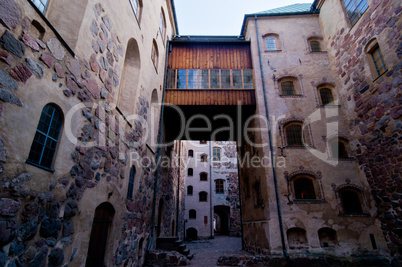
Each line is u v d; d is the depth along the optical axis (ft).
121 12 24.07
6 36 11.22
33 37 12.86
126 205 25.16
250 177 45.32
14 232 11.23
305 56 44.42
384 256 30.94
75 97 16.34
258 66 44.04
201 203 85.20
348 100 38.24
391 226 30.07
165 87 43.39
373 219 33.06
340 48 40.73
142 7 31.07
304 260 31.55
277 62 44.29
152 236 35.40
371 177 33.35
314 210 34.60
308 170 36.70
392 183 29.76
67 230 15.16
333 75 42.34
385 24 31.19
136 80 28.81
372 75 33.50
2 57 10.97
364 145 34.68
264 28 47.44
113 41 22.17
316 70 43.14
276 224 34.01
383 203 31.32
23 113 11.99
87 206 17.42
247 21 48.98
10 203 11.05
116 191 22.48
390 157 29.99
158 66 39.45
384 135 30.99
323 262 31.32
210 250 51.11
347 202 35.35
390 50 30.25
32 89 12.63
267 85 42.60
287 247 33.01
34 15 12.92
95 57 18.95
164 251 33.99
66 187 15.17
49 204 13.66
